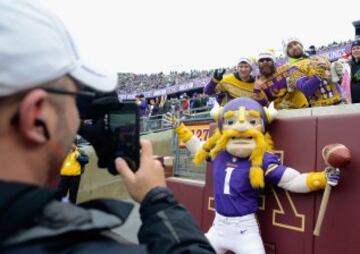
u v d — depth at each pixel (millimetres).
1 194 727
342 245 2910
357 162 2893
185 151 5406
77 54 910
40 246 736
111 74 1019
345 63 5613
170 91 29328
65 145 899
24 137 822
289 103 4570
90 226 805
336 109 3291
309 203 3168
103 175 10797
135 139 1177
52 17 846
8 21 779
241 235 3312
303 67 4305
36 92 808
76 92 912
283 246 3330
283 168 3248
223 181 3445
